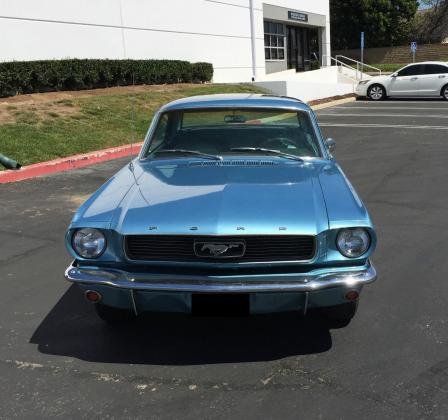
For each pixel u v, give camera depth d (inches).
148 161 185.6
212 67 880.3
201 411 120.2
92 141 463.8
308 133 191.9
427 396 123.6
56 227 260.5
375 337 151.5
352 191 155.7
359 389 127.0
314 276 133.8
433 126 596.1
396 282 188.1
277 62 1197.1
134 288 132.6
